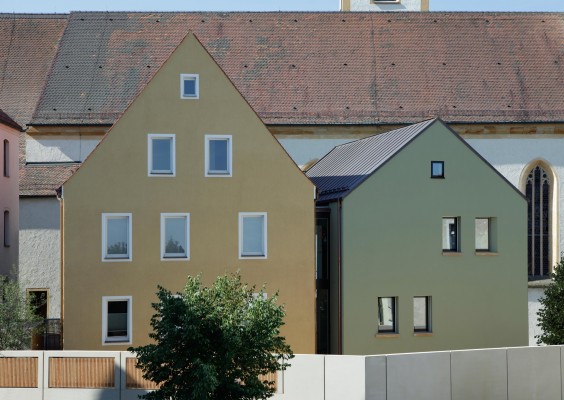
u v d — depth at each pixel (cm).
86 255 3186
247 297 2456
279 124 4822
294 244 3294
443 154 3484
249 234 3294
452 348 3481
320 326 3553
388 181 3428
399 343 3422
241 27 5353
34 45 5422
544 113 4931
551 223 4875
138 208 3219
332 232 3516
